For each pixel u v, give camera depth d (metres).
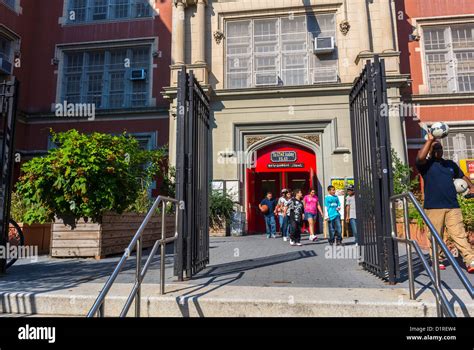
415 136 14.36
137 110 16.16
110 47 16.94
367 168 5.14
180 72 4.92
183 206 4.61
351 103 6.10
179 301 3.40
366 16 13.86
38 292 3.66
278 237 12.59
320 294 3.51
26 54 17.00
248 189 13.99
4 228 5.01
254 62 14.88
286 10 14.84
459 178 5.06
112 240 7.28
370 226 4.99
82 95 16.91
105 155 7.25
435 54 15.12
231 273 4.99
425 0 15.30
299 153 14.34
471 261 4.64
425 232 7.38
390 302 3.21
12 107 5.30
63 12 17.31
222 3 15.14
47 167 6.91
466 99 14.27
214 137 14.20
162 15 16.91
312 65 14.48
